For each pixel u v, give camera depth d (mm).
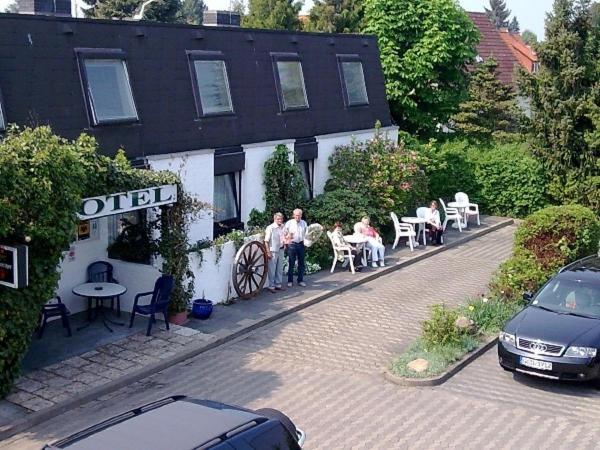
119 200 13484
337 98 23344
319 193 22469
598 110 26969
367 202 21922
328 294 17938
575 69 27266
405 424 11234
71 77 15664
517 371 12812
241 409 8156
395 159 22922
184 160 17484
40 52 15180
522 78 28359
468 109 36438
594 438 10828
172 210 15094
